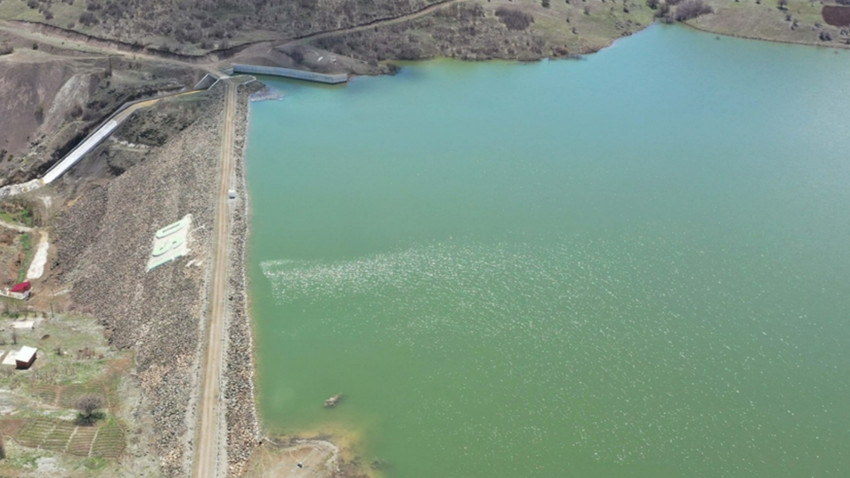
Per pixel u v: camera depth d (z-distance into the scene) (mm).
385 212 110062
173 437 72562
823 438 73562
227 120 136125
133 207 115750
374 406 77500
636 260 99250
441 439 73750
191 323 86875
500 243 102562
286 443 73188
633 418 75750
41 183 128250
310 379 80688
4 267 105875
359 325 88188
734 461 71125
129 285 98250
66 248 112375
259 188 116000
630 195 114688
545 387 79500
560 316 89375
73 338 88938
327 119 140250
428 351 84312
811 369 81812
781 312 90125
